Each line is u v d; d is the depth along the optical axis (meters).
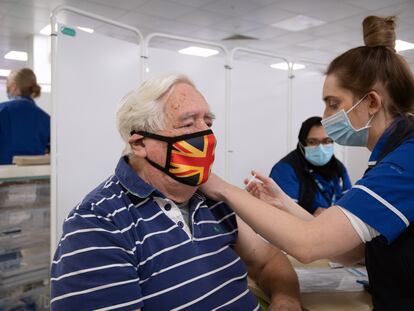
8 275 1.87
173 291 0.89
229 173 2.96
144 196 0.94
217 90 2.86
